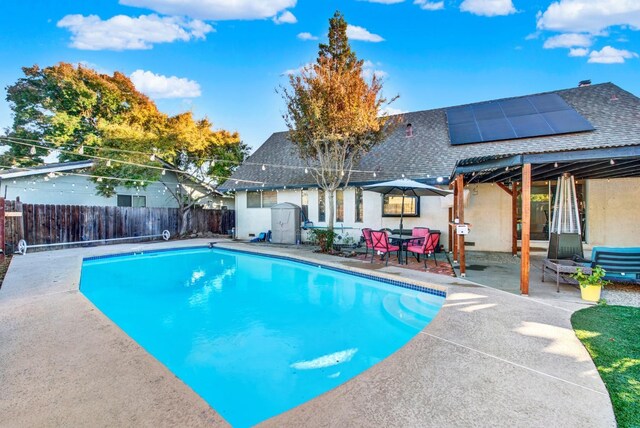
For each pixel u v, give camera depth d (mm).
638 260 5738
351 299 7043
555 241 7312
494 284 6633
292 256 10984
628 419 2332
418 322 5492
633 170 7570
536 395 2652
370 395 2672
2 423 2299
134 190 18297
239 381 3764
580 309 4934
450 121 13930
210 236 18562
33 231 12086
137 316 6039
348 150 12367
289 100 11750
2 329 4160
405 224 12609
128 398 2615
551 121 11492
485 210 11578
